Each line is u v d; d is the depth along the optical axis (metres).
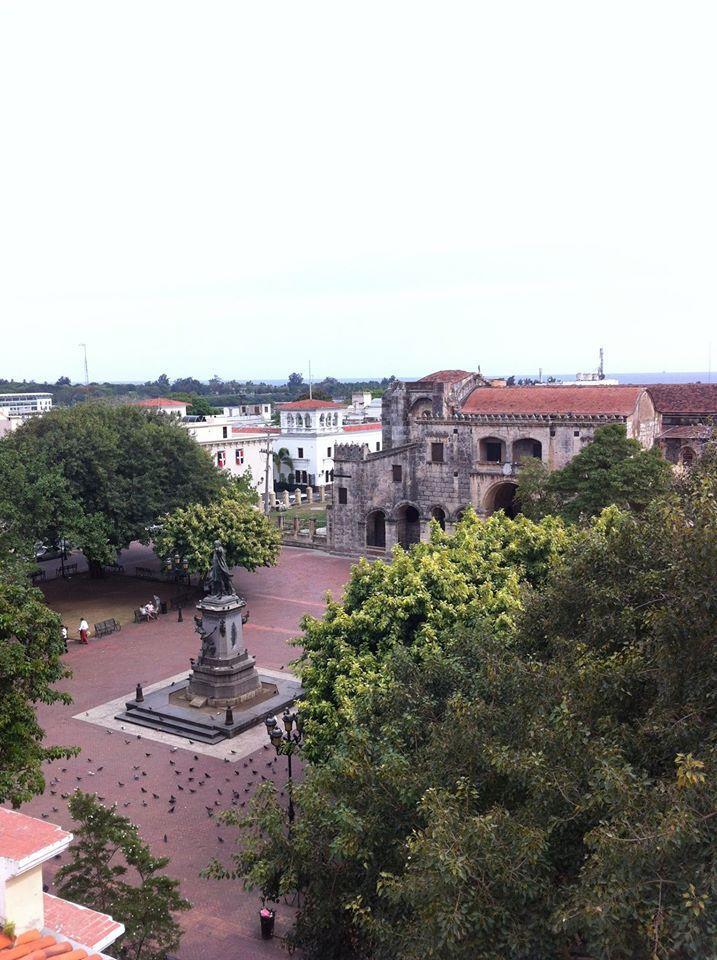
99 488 67.44
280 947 27.14
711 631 16.78
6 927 14.74
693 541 17.30
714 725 16.09
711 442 45.28
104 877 22.94
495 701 21.16
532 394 84.38
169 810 35.78
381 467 85.88
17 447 68.50
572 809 16.72
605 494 56.34
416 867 15.56
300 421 132.88
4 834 15.57
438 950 14.84
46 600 70.50
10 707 26.31
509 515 82.69
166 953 24.00
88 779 38.75
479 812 18.09
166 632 62.06
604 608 21.50
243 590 74.38
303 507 119.81
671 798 14.60
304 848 20.06
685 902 13.21
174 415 93.56
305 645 35.78
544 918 15.40
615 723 18.50
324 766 23.31
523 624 26.05
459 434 81.19
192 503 71.06
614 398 78.75
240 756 41.28
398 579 35.38
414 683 24.42
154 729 44.59
